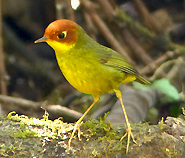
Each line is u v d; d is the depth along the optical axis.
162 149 6.06
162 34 15.53
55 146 5.99
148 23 15.40
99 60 6.65
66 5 13.10
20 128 6.18
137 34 15.59
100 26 13.69
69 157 5.96
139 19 16.25
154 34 15.50
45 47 16.12
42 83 15.17
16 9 15.27
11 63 14.89
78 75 6.62
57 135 6.12
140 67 15.06
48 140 6.02
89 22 13.59
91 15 13.63
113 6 14.10
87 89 6.79
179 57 13.94
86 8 13.50
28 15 15.76
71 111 10.38
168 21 16.48
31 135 6.02
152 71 13.90
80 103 12.79
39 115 11.65
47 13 15.87
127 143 6.07
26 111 11.76
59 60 6.71
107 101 12.57
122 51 13.64
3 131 6.05
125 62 7.16
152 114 12.31
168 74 12.95
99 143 6.09
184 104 11.75
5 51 15.10
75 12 14.99
